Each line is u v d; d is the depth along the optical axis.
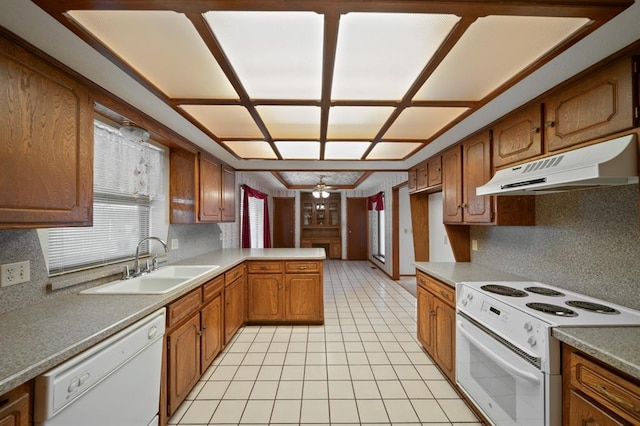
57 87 1.21
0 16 0.94
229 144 2.64
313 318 3.15
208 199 2.88
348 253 7.90
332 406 1.82
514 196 1.92
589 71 1.26
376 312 3.61
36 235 1.40
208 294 2.16
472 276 2.09
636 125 1.08
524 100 1.61
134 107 1.73
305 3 0.90
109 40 1.10
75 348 0.96
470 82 1.44
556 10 0.93
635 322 1.17
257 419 1.70
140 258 2.24
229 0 0.89
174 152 2.63
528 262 1.99
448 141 2.45
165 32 1.06
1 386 0.75
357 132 2.26
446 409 1.79
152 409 1.42
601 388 0.97
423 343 2.53
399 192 5.68
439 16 0.98
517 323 1.31
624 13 0.94
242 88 1.50
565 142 1.40
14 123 1.02
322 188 5.95
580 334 1.08
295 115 1.90
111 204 2.00
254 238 5.74
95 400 1.05
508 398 1.36
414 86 1.49
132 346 1.25
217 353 2.36
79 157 1.31
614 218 1.41
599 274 1.48
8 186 1.00
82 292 1.59
